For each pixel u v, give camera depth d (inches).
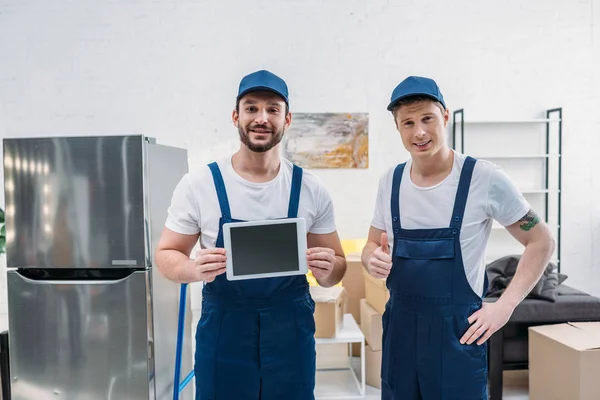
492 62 147.8
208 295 60.9
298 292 60.4
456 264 59.0
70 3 143.2
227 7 144.3
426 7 146.0
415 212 61.7
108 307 82.4
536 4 147.6
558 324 104.3
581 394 89.3
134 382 82.5
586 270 153.9
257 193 59.5
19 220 83.3
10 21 143.2
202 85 145.7
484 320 57.3
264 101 56.6
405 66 146.6
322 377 120.8
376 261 58.4
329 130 146.3
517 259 113.9
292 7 144.7
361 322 130.2
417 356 60.2
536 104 149.3
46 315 83.0
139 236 82.0
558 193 150.5
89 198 82.4
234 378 59.0
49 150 82.4
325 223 63.8
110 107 145.4
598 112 150.5
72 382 83.2
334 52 145.7
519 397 109.7
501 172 59.3
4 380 99.3
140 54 144.6
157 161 87.4
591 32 148.8
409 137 58.4
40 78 144.5
